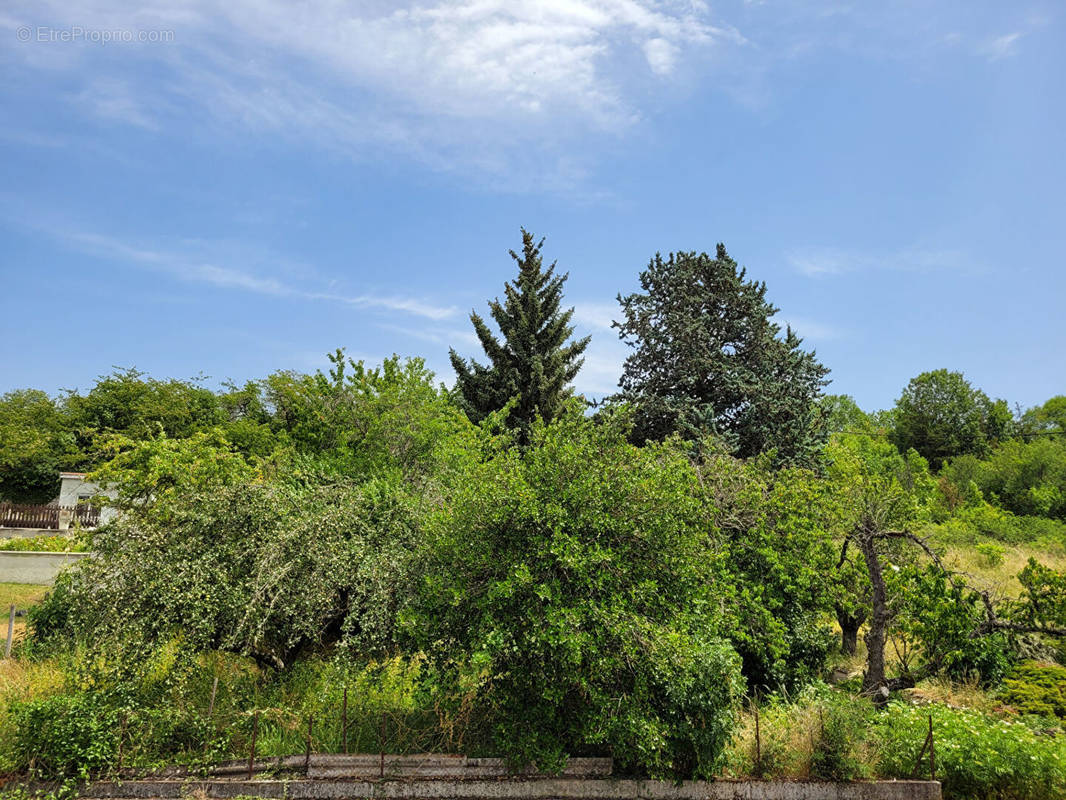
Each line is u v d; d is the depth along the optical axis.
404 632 7.77
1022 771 7.00
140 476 12.12
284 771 7.14
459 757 7.22
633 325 25.84
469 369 27.61
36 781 6.76
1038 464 43.72
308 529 8.46
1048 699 9.67
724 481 11.74
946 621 10.05
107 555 8.68
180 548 8.16
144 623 7.61
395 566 8.27
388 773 7.09
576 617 6.71
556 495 7.73
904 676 10.41
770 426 22.56
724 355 23.97
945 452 58.31
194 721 7.47
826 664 11.86
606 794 7.03
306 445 17.33
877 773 7.46
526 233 28.56
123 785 6.84
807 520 10.84
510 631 7.02
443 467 13.25
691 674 7.00
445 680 7.36
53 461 34.00
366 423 16.39
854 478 12.31
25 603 14.80
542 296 28.38
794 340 24.66
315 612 8.30
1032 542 27.91
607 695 7.04
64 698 7.24
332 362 17.66
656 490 7.96
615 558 7.33
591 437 8.69
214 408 36.38
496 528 7.73
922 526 12.52
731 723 7.21
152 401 35.31
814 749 7.41
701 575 8.12
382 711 8.05
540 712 7.21
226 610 7.92
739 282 25.03
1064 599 9.98
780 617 10.48
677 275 25.06
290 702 8.38
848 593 11.47
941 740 7.48
